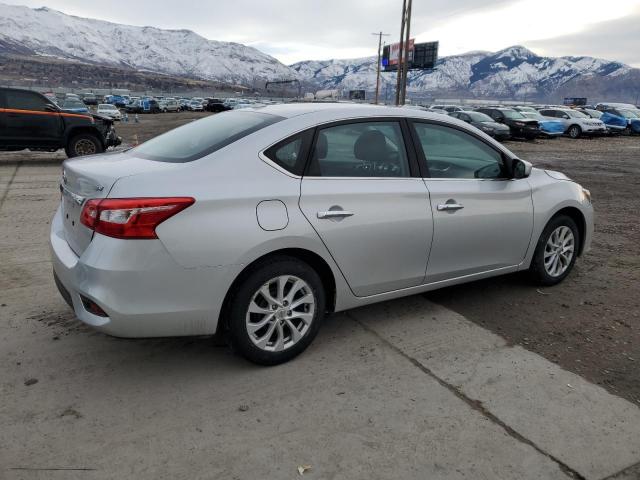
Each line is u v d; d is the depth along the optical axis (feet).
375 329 12.75
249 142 10.37
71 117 41.01
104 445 8.48
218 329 10.77
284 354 10.91
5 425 8.88
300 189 10.47
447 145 12.99
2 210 24.20
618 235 22.72
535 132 83.30
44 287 14.74
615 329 13.12
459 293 15.20
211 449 8.46
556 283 15.93
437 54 217.36
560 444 8.82
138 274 9.11
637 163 53.78
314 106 11.93
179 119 144.66
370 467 8.18
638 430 9.25
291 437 8.81
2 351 11.21
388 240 11.64
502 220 13.67
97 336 11.97
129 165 10.28
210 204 9.48
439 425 9.22
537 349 12.00
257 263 10.21
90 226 9.30
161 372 10.65
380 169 11.78
